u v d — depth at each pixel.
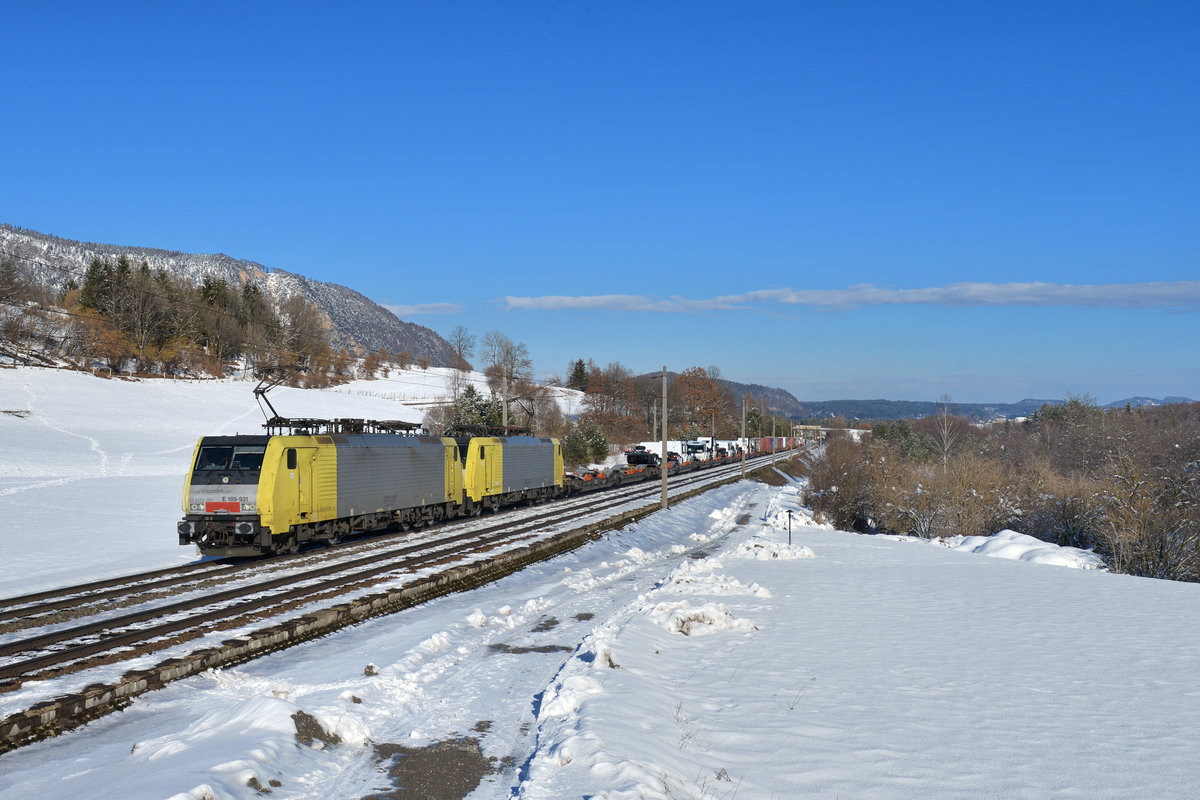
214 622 14.99
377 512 29.22
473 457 37.81
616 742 8.25
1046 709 10.08
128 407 80.94
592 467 79.06
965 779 7.67
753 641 14.33
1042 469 48.66
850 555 29.88
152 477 52.19
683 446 88.44
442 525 34.16
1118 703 10.36
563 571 24.72
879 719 9.66
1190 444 52.31
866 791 7.38
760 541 32.47
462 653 13.52
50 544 26.39
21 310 102.31
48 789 7.69
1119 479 38.00
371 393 118.50
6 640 13.90
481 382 145.62
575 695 10.09
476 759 8.70
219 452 23.64
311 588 18.34
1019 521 45.62
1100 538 39.19
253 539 23.09
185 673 11.89
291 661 13.07
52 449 58.53
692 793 7.25
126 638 13.62
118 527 31.12
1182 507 36.06
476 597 19.56
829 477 58.53
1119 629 15.60
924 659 12.90
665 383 45.28
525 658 13.31
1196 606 18.70
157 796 6.70
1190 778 7.69
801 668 12.28
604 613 17.56
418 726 9.80
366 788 7.92
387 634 14.97
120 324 104.19
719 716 9.79
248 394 97.31
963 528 45.19
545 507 43.44
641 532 36.16
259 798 7.31
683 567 22.86
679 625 15.05
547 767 7.77
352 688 10.72
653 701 10.09
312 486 25.17
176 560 23.89
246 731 8.71
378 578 19.62
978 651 13.52
